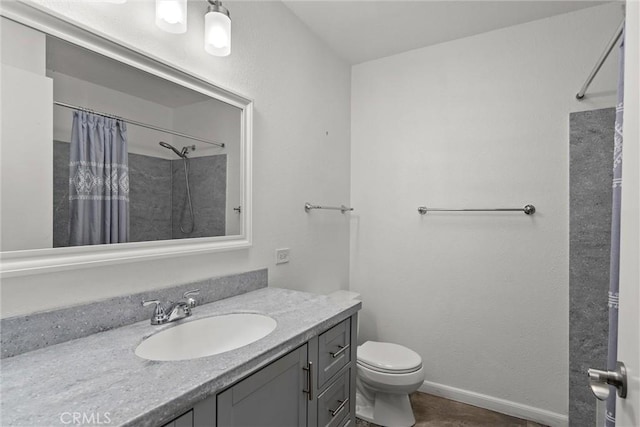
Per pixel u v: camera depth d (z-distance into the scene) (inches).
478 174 86.9
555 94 78.6
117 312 43.6
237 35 63.8
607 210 72.2
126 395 27.2
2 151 34.9
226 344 49.6
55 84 38.9
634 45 22.5
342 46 94.0
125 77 46.1
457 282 89.3
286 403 41.4
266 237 71.1
